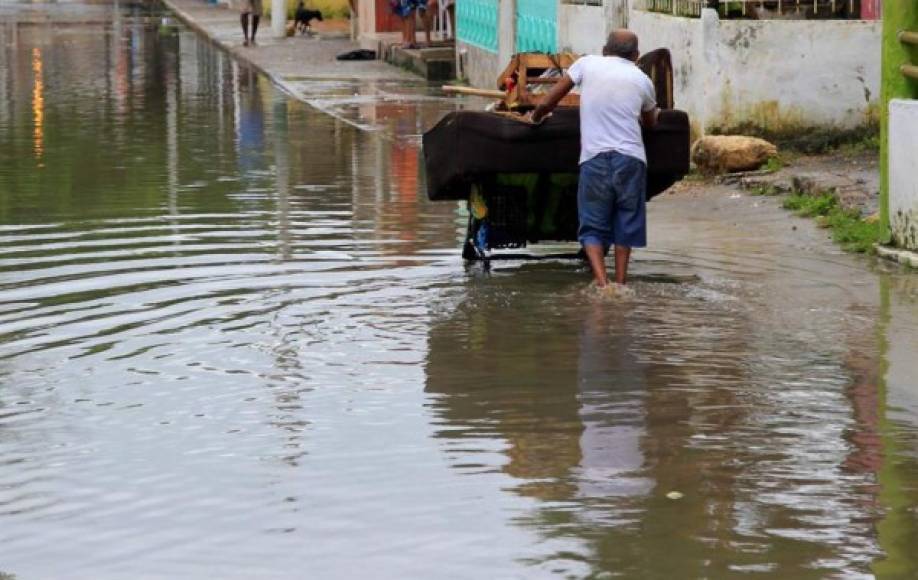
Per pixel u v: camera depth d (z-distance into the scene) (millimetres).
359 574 14586
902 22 28297
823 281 26844
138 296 26328
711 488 16719
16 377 21453
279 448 18297
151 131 53031
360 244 31000
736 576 14422
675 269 28125
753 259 28875
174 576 14656
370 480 17141
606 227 26438
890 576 14398
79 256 30062
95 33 104188
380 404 19969
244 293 26422
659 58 28281
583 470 17359
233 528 15828
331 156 46188
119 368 21844
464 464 17609
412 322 24219
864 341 22703
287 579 14508
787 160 38094
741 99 39062
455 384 20812
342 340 23203
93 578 14656
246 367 21812
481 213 28359
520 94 27766
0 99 63906
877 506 16156
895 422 18969
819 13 40875
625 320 24188
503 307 25156
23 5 134000
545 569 14641
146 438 18750
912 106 27672
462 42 69312
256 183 40406
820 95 39156
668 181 28094
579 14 50375
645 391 20359
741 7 40312
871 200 32781
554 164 27000
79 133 52406
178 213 35375
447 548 15180
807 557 14852
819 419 19109
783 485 16812
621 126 26109
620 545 15188
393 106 60750
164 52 89625
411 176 41531
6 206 36719
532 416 19359
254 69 79375
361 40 87938
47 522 16109
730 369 21328
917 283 26516
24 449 18391
